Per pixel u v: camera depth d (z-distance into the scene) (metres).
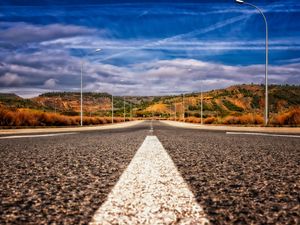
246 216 2.26
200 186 3.34
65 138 12.72
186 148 7.97
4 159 5.74
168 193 3.00
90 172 4.32
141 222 2.10
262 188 3.24
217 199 2.77
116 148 8.03
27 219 2.21
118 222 2.10
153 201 2.68
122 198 2.79
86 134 16.56
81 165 5.00
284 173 4.18
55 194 3.00
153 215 2.26
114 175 4.07
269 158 5.85
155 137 13.39
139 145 9.00
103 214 2.29
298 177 3.88
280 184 3.45
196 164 5.05
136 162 5.30
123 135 15.33
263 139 11.86
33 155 6.42
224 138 12.54
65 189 3.22
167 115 190.75
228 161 5.41
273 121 34.19
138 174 4.10
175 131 21.17
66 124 46.62
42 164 5.11
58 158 5.92
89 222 2.12
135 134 16.45
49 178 3.86
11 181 3.66
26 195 2.96
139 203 2.61
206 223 2.09
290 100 145.75
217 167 4.73
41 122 42.09
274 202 2.67
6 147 8.36
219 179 3.75
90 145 9.03
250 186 3.34
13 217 2.26
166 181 3.61
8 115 35.91
